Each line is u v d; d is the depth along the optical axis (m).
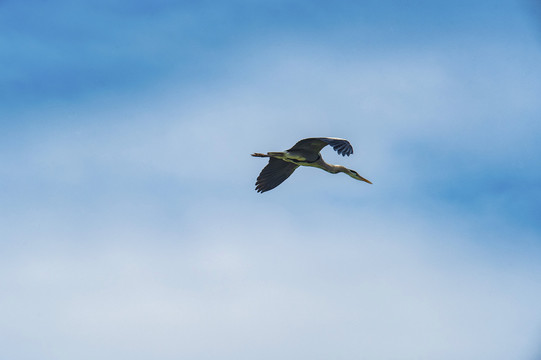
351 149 19.00
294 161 21.91
